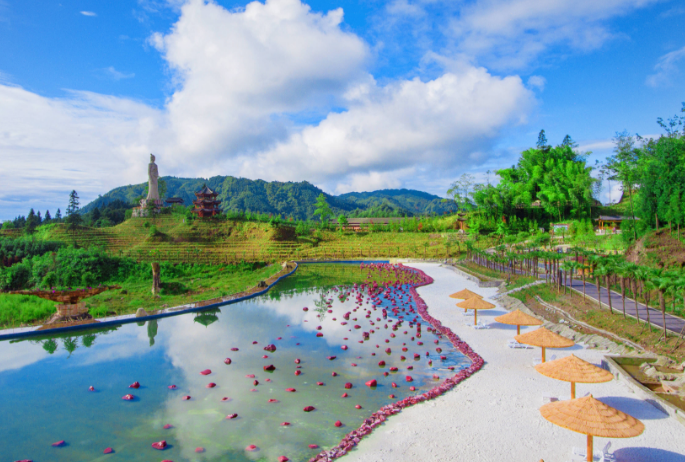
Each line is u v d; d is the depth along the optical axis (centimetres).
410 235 8706
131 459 1148
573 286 3130
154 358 2047
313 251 7731
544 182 8012
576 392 1420
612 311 2259
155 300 3544
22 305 2980
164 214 9662
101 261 4803
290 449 1166
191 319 2889
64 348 2248
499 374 1639
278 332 2477
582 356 1808
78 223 9169
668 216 3306
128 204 13625
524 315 2041
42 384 1722
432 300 3300
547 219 7819
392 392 1555
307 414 1381
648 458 1012
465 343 2080
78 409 1476
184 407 1469
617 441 1092
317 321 2748
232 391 1597
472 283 4197
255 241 8344
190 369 1867
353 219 11250
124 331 2595
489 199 8038
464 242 7200
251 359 1977
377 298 3500
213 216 9394
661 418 1208
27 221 9562
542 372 1300
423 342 2189
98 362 2000
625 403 1313
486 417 1265
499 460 1029
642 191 3822
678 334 1773
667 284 1738
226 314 3038
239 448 1183
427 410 1332
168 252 7212
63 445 1235
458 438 1142
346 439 1149
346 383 1634
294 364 1894
